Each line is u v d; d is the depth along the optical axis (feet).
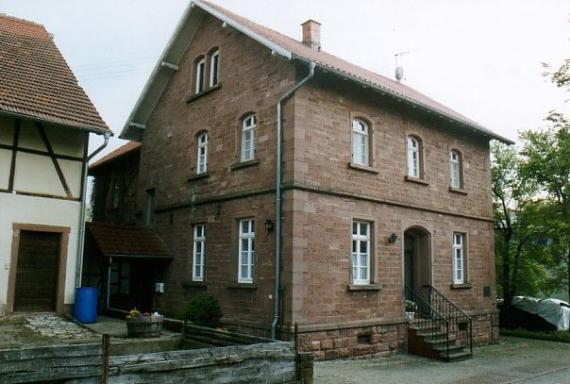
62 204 48.39
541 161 69.51
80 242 48.80
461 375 39.65
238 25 48.47
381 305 47.57
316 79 45.50
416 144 55.21
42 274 47.42
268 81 47.01
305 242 42.34
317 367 39.65
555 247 71.61
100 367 23.47
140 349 37.04
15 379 22.39
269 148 45.65
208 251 51.16
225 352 26.32
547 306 71.05
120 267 59.06
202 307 46.91
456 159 60.75
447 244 56.65
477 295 59.72
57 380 23.13
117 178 76.84
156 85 62.23
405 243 54.90
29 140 47.37
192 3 54.85
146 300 59.16
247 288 45.47
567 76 60.70
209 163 53.06
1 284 44.83
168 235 57.52
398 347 48.19
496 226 76.59
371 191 48.44
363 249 48.06
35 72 50.16
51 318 45.34
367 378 36.91
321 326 42.09
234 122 50.42
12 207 45.78
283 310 41.50
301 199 42.60
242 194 47.47
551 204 70.28
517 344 59.82
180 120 58.80
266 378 27.32
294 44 55.21
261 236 45.01
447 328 46.55
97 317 50.65
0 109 41.83
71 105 48.01
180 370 24.48
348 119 47.62
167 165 59.93
